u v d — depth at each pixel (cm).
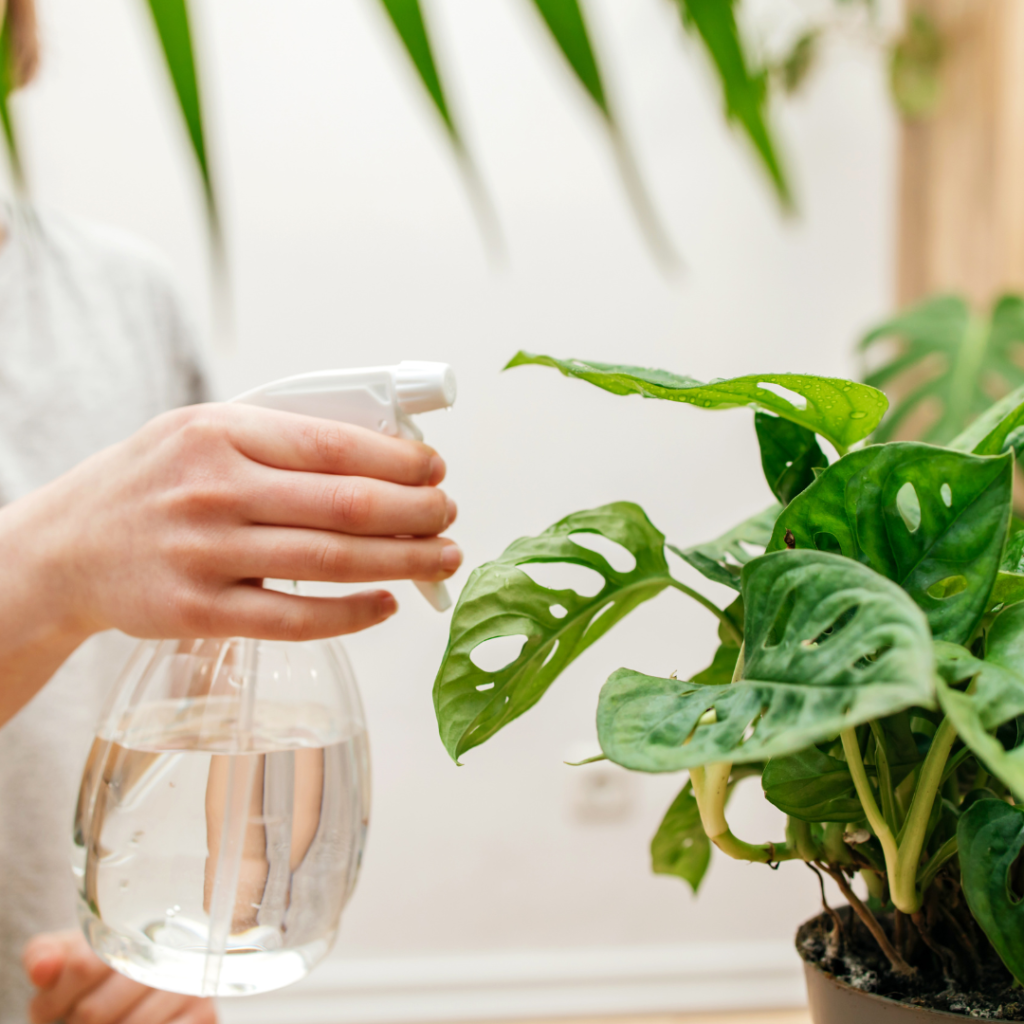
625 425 181
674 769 42
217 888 54
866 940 51
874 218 180
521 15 173
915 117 173
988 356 132
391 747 182
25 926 97
